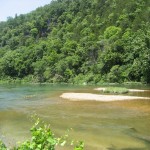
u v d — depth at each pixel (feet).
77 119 82.43
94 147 53.72
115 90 161.79
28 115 91.50
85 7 505.66
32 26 550.36
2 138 60.03
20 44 521.65
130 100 123.85
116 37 320.29
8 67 409.69
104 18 414.21
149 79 244.01
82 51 345.92
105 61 290.76
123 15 372.79
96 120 80.33
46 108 106.52
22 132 66.28
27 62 404.16
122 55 284.41
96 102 120.26
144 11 347.97
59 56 382.01
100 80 288.30
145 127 69.97
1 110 103.55
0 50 531.50
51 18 551.59
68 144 53.26
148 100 122.31
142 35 254.27
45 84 307.58
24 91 195.42
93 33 399.65
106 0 451.53
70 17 516.32
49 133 17.28
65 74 331.77
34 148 16.79
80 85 268.21
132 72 260.62
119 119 80.89
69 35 437.99
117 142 57.16
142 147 53.83
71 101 126.41
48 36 510.17
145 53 239.91
